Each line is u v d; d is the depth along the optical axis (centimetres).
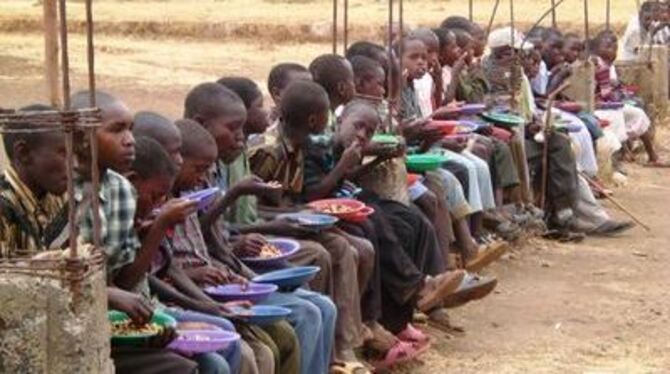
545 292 948
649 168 1523
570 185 1129
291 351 595
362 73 866
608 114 1426
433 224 840
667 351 808
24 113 438
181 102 1853
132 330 494
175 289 569
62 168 477
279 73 802
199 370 517
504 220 1042
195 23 2847
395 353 723
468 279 827
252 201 689
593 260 1059
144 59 2416
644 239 1145
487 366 762
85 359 443
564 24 2592
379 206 766
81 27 2866
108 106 518
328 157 754
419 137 896
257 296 590
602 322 871
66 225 486
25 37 2800
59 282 439
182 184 608
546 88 1278
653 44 1703
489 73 1141
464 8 2930
